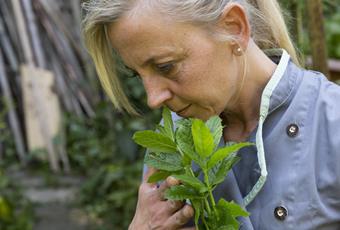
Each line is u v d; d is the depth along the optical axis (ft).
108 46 4.61
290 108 4.52
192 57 4.14
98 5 4.15
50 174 15.33
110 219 13.23
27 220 13.04
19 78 16.16
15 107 16.24
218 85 4.25
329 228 4.49
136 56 4.17
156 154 4.33
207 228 4.31
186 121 4.31
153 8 4.04
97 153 15.44
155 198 4.73
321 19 6.55
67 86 16.22
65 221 13.25
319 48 6.59
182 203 4.58
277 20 4.79
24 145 16.22
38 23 15.99
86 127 16.08
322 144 4.46
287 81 4.53
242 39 4.28
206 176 4.17
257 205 4.56
